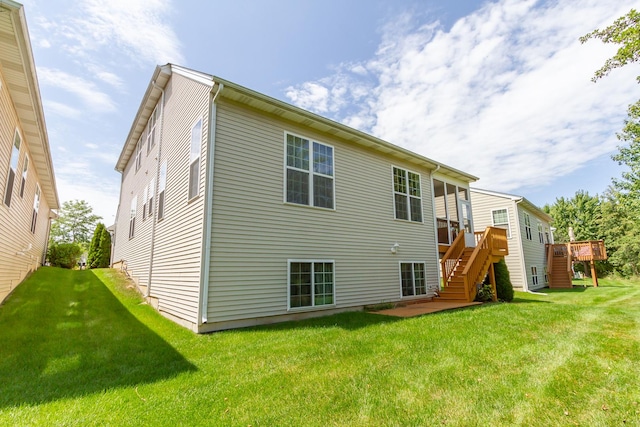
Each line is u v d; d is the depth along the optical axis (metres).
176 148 8.23
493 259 10.80
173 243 7.52
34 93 6.55
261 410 2.79
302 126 7.83
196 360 4.13
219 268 5.95
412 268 9.89
